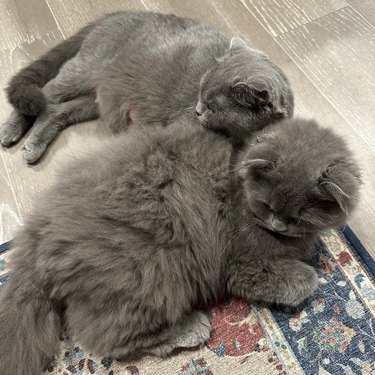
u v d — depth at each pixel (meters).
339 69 0.65
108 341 0.40
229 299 0.47
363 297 0.46
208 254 0.42
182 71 0.53
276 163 0.38
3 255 0.50
